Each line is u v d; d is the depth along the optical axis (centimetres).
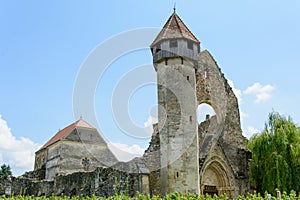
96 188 2214
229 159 2683
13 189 2833
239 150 2784
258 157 2608
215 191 2530
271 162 2472
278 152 2492
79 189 2417
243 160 2767
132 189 1997
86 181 2369
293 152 2438
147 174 2053
